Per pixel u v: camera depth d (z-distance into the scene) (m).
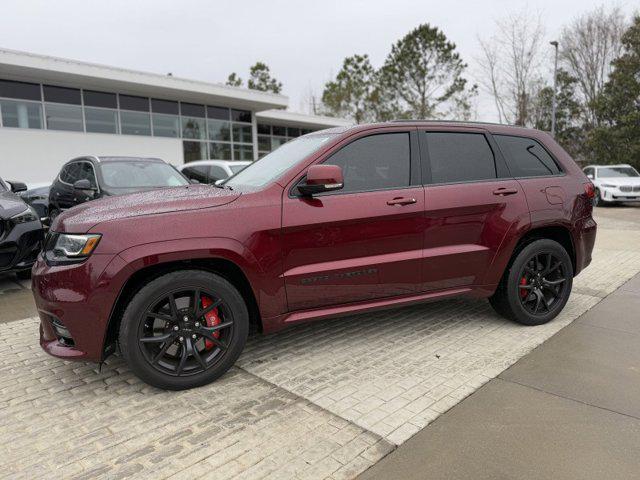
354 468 2.35
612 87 25.39
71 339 3.11
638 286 5.53
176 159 20.62
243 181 3.85
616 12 32.03
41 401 3.08
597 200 17.30
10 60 14.45
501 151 4.10
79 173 8.08
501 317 4.51
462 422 2.72
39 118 16.64
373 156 3.64
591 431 2.60
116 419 2.84
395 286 3.64
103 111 18.28
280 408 2.93
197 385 3.19
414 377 3.30
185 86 18.77
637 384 3.13
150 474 2.33
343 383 3.24
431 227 3.68
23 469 2.39
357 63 43.38
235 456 2.46
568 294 4.34
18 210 5.73
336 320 4.50
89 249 2.91
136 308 2.96
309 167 3.39
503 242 3.93
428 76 39.31
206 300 3.23
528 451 2.44
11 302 5.37
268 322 3.32
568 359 3.53
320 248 3.36
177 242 2.98
